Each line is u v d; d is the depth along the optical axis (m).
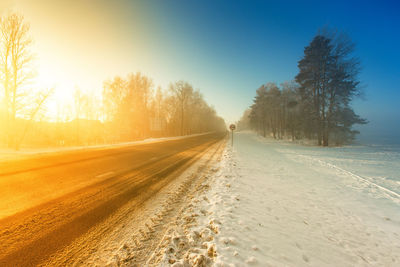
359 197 5.63
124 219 3.55
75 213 3.70
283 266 2.42
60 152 12.59
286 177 7.82
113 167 8.12
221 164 10.00
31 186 5.19
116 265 2.30
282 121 44.69
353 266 2.61
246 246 2.76
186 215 3.77
